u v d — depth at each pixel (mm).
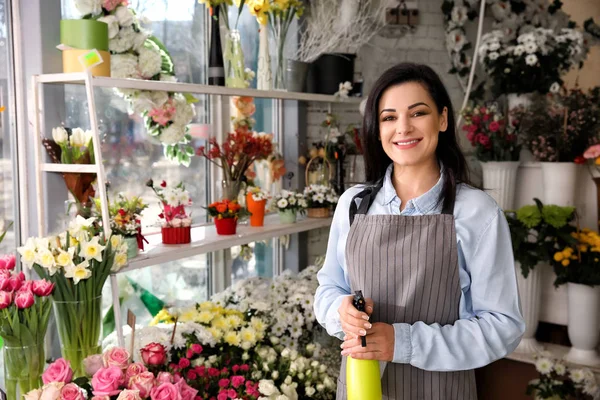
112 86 2365
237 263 3814
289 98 3385
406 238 1668
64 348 2154
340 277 1867
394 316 1678
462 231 1618
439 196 1681
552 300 4102
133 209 2572
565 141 3994
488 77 4941
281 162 3748
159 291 3301
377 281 1694
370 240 1709
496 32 4395
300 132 4102
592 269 3545
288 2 3357
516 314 1587
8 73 2539
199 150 3199
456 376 1693
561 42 4312
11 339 1976
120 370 1910
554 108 4125
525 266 3637
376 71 4672
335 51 4039
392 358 1573
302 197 3514
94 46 2393
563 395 3303
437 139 1657
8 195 2592
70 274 2068
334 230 1873
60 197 2562
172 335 2486
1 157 2553
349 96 3900
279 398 2309
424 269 1639
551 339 3969
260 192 3330
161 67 2914
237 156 3275
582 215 4090
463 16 4812
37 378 2025
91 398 1925
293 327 2967
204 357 2619
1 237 2209
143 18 2889
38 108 2447
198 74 3453
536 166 4164
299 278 3451
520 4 4973
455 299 1648
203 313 2717
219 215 3010
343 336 1742
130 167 3068
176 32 3299
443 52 4910
